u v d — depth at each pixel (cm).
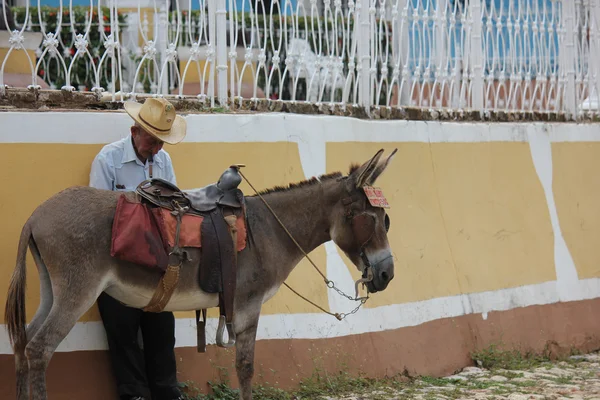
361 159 823
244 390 590
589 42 1124
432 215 877
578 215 1035
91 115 656
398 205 848
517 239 956
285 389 720
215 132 714
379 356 789
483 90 988
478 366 865
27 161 636
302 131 774
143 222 548
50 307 554
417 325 830
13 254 630
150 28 1202
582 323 993
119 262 548
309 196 616
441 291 861
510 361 882
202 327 601
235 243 575
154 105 596
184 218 566
